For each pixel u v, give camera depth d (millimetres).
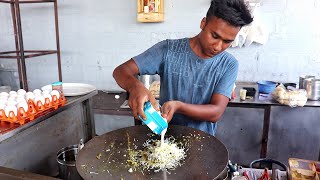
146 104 843
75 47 2641
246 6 866
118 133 979
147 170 739
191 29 2379
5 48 2750
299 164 1286
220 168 739
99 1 2479
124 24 2490
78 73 2711
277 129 2023
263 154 2035
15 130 890
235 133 2125
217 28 883
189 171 729
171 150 826
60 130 1218
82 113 1389
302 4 2150
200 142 906
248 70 2367
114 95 2438
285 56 2279
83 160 792
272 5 2191
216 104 1028
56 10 2297
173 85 1120
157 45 1156
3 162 932
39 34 2660
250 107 1917
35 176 713
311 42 2211
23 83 2244
